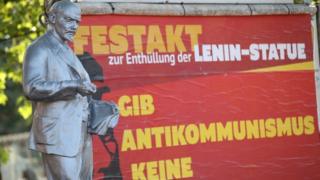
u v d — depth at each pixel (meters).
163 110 8.35
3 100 13.74
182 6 8.49
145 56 8.30
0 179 18.98
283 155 8.94
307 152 9.07
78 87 6.45
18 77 14.20
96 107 6.84
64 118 6.53
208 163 8.53
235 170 8.67
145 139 8.25
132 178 8.17
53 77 6.52
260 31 8.92
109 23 8.15
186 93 8.48
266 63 8.93
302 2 9.19
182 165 8.41
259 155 8.80
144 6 8.28
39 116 6.53
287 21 9.09
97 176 8.02
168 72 8.41
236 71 8.75
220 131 8.62
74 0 8.02
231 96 8.70
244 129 8.75
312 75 9.18
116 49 8.17
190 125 8.48
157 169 8.29
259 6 8.91
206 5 8.63
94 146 8.02
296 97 9.06
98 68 8.09
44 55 6.49
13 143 23.03
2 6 13.52
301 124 9.07
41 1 13.18
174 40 8.46
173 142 8.38
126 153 8.16
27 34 13.56
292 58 9.09
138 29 8.29
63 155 6.49
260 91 8.87
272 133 8.90
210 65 8.63
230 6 8.75
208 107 8.57
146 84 8.29
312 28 9.22
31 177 23.08
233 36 8.77
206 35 8.62
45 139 6.49
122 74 8.19
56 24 6.64
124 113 8.17
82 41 8.02
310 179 9.08
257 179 8.79
